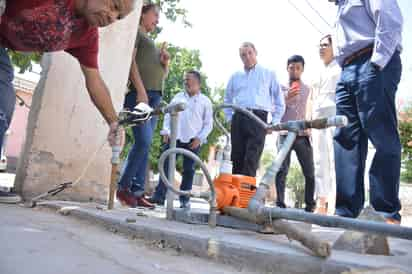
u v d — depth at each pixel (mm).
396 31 2436
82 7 2012
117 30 3971
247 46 4324
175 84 14352
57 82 3682
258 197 1811
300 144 4637
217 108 2508
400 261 1487
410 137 9812
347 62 2740
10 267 1181
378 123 2521
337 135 2818
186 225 2283
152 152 12945
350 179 2725
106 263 1374
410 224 4934
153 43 4387
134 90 4098
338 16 2787
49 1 1938
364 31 2625
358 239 1650
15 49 2238
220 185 2400
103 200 3902
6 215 2332
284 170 4801
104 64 3895
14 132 18109
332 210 6152
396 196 2480
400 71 2609
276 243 1691
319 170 5332
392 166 2473
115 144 2881
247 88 4277
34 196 3547
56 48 2129
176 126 2580
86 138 3812
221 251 1597
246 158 4137
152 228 1928
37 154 3572
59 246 1570
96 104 2633
